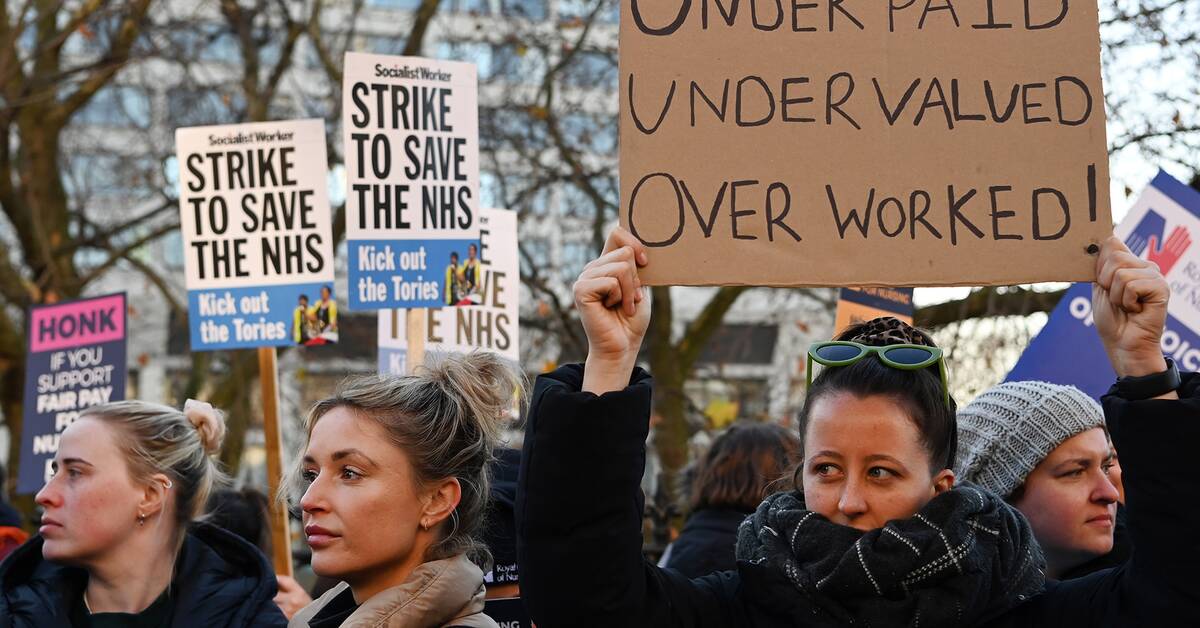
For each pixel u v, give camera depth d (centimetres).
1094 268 248
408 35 1263
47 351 579
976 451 320
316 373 1391
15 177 1316
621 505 231
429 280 476
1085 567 329
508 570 363
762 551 244
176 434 329
